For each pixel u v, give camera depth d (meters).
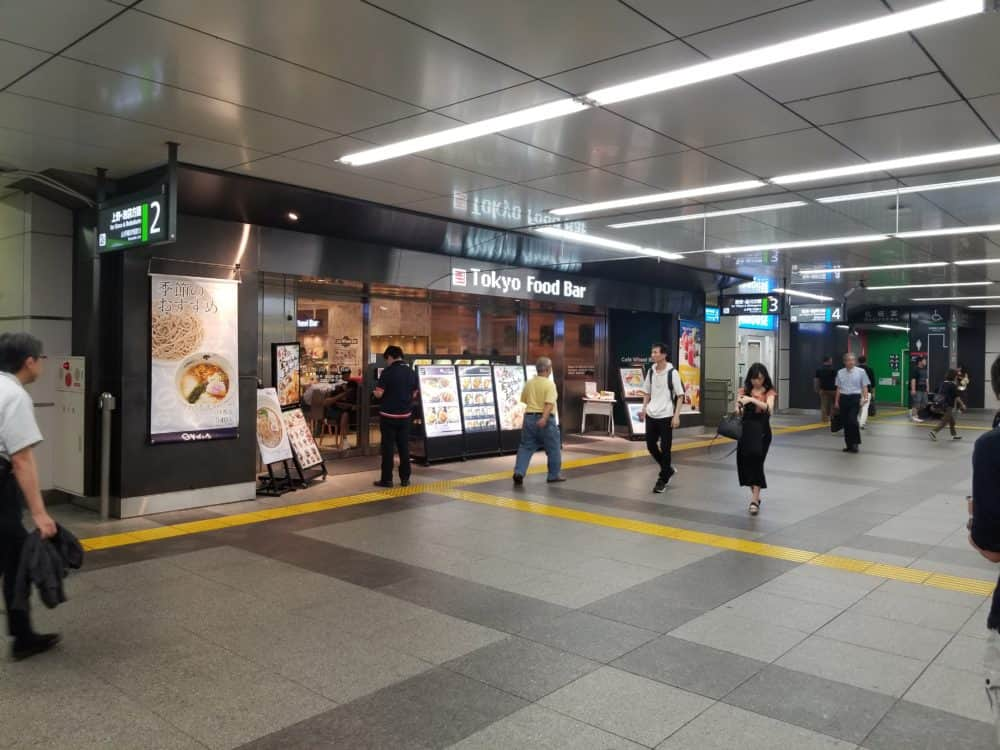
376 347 11.71
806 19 4.11
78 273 7.92
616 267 13.77
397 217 9.51
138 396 7.48
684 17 4.11
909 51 4.52
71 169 7.33
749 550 6.39
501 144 6.61
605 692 3.66
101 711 3.44
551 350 14.71
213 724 3.32
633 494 8.92
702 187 8.16
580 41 4.44
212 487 8.06
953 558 6.18
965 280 16.84
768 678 3.84
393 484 9.44
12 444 3.87
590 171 7.51
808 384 23.64
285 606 4.89
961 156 6.86
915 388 25.56
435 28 4.27
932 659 4.11
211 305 7.99
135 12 4.07
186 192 7.51
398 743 3.15
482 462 11.49
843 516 7.78
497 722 3.35
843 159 6.97
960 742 3.19
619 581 5.48
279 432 8.95
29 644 4.05
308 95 5.39
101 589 5.22
